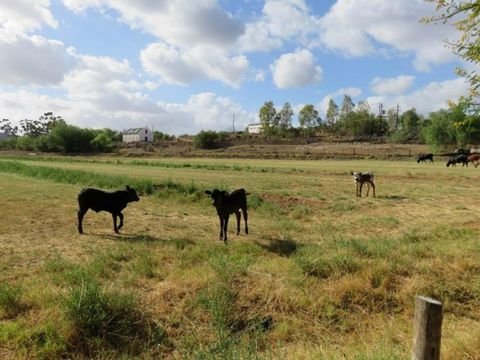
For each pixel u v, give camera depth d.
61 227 13.24
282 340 5.86
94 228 13.20
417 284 7.27
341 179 30.94
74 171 30.11
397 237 11.48
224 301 6.48
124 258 9.44
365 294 7.07
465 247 9.20
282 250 10.30
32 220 14.24
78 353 5.42
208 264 8.47
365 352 4.91
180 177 31.31
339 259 8.24
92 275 7.97
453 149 71.38
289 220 14.94
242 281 7.47
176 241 11.00
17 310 6.30
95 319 5.73
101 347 5.50
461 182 29.12
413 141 100.81
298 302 6.75
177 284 7.31
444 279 7.53
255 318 6.39
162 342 5.76
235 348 5.05
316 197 20.64
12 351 5.28
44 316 5.96
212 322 6.13
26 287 7.25
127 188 12.75
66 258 9.59
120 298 6.30
